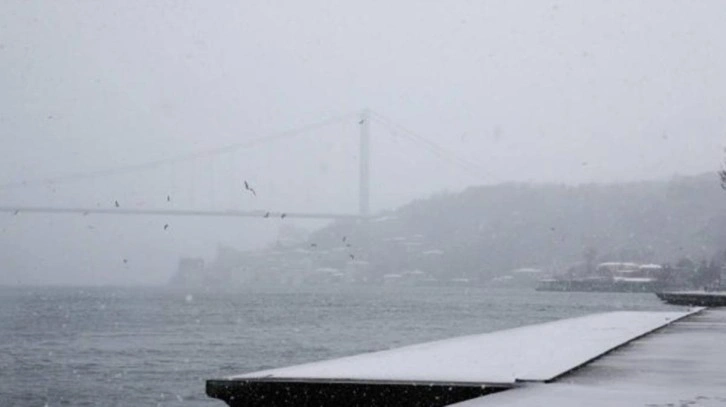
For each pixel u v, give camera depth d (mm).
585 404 6426
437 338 43656
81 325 59000
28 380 26094
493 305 99438
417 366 9820
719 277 124562
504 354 11562
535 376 8562
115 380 25953
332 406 8352
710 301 61375
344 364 10156
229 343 41031
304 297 130750
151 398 22078
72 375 27344
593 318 23906
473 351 12156
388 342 41062
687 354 11703
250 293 157250
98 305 102500
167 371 28375
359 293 155000
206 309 87438
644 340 14742
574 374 9062
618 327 18703
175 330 52656
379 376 8656
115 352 36406
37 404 21359
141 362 31594
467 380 8336
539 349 12414
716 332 17156
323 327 55375
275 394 8422
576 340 14391
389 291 164625
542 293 155875
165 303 108062
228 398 8484
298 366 9922
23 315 75438
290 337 45344
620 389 7598
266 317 70062
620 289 150500
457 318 68188
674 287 147250
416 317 70125
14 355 35156
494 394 7164
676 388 7695
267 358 32969
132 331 51688
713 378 8617
